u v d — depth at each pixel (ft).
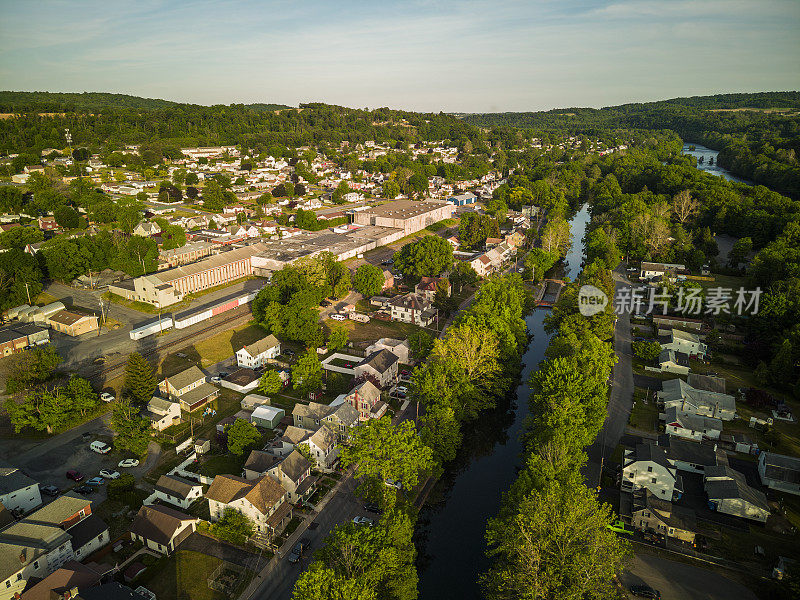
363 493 271.49
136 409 321.93
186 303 545.44
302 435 309.01
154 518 251.19
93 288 572.10
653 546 254.88
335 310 538.06
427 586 240.94
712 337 463.01
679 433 341.41
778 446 331.57
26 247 615.98
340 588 174.91
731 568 241.76
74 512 248.52
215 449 321.93
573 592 185.88
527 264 652.07
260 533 252.83
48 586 205.98
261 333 484.33
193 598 219.82
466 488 309.83
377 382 381.19
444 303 539.70
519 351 453.17
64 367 407.85
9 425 338.13
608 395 391.04
